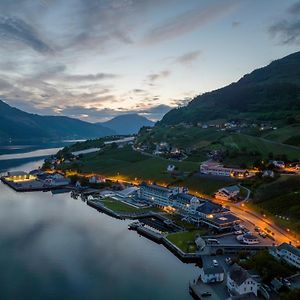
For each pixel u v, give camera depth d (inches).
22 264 5088.6
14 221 7253.9
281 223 6028.5
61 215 7800.2
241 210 7042.3
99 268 4968.0
